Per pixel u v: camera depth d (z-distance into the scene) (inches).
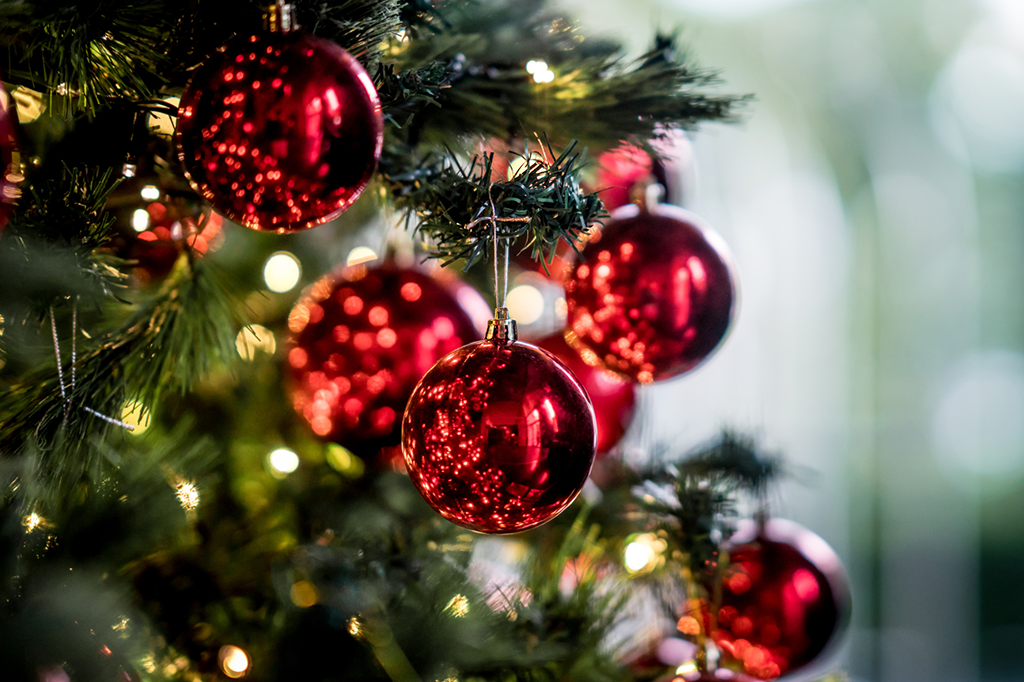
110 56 28.7
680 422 71.3
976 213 84.7
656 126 32.9
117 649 28.0
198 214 31.6
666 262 31.5
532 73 32.1
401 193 31.5
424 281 34.0
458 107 31.7
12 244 28.0
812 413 80.4
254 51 27.3
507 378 27.5
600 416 37.0
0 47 28.6
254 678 31.9
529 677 32.4
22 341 29.9
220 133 27.2
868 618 84.7
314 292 34.9
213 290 32.0
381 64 29.5
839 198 81.7
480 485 27.5
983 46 83.0
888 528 85.0
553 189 28.6
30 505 28.2
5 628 27.1
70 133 29.6
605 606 34.5
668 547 34.3
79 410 29.5
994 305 85.6
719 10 75.1
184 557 33.4
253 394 38.9
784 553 36.0
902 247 83.4
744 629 35.5
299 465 36.7
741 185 76.9
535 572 35.2
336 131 27.3
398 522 34.5
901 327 84.0
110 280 29.8
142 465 30.9
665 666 35.9
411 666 31.8
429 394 27.8
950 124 83.2
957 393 85.2
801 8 78.2
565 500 28.1
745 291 76.5
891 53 81.0
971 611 86.4
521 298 44.4
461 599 32.9
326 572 33.3
